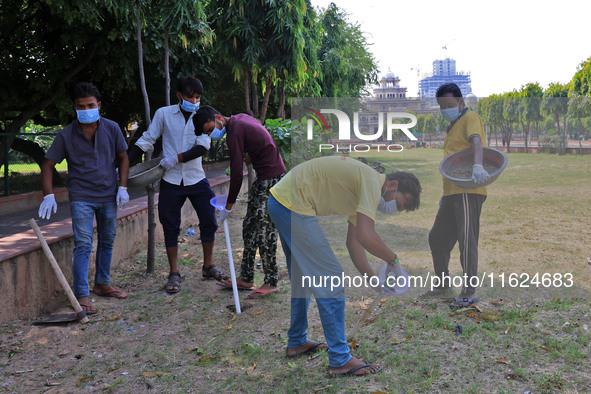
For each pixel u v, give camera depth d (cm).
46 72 1046
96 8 835
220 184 965
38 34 1063
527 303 330
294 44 678
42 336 354
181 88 459
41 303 411
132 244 573
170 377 290
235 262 541
